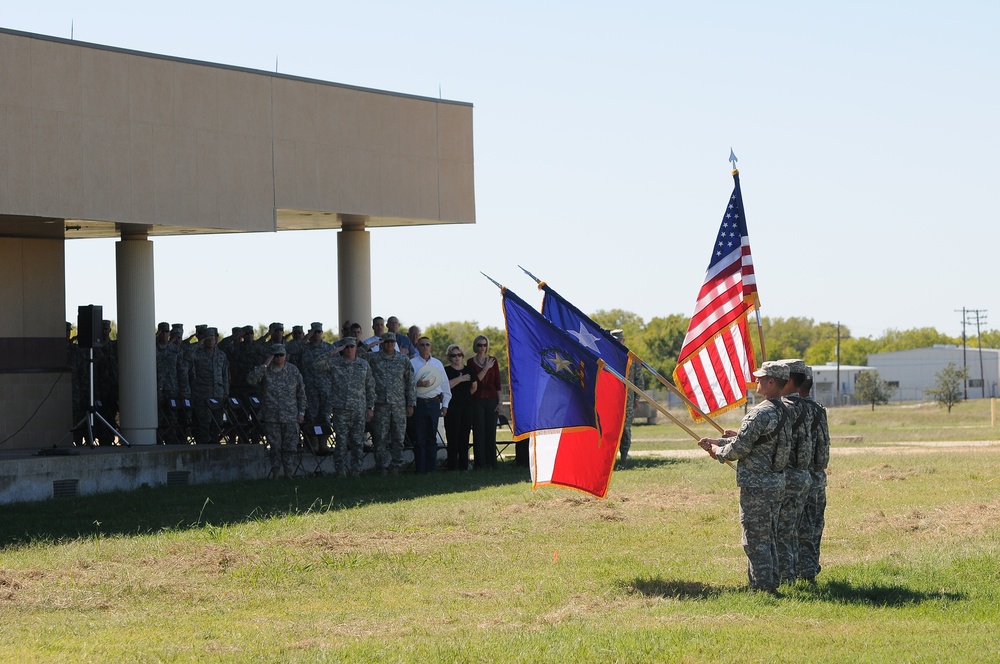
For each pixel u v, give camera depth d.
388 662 8.14
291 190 22.61
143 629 9.39
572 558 12.39
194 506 16.80
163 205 20.69
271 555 12.35
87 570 11.62
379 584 11.19
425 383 21.66
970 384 118.88
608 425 11.53
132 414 21.94
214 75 21.47
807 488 10.56
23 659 8.40
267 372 20.64
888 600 10.07
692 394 16.53
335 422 20.72
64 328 22.31
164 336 23.38
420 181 24.88
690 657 8.16
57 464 18.53
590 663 8.06
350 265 25.84
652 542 13.37
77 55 19.61
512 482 19.45
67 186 19.44
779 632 8.88
